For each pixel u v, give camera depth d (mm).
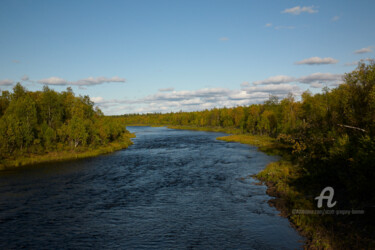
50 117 66125
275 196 23094
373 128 21891
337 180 23328
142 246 14539
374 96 21969
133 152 55906
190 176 32281
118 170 36719
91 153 51906
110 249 14258
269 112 87125
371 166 17969
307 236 15008
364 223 14984
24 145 48094
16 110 51312
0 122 44062
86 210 20594
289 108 71062
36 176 33125
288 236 15164
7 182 29938
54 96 67750
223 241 14805
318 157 29266
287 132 62656
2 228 17188
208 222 17688
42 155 47906
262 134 89312
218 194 24328
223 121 137500
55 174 34281
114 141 72750
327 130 30516
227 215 18906
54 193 25453
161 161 43719
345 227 15062
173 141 77750
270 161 41156
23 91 65375
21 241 15320
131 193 25344
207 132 121188
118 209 20766
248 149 56312
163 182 29547
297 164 32344
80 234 16234
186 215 19141
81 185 28562
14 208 21094
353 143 23359
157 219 18500
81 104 73062
